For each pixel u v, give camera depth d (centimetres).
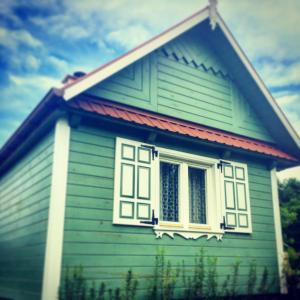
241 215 804
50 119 630
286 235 1434
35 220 647
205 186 791
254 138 912
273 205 880
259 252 813
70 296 530
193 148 771
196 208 769
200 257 700
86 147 629
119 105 707
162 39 730
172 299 653
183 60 844
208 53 891
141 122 664
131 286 606
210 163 790
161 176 734
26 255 666
